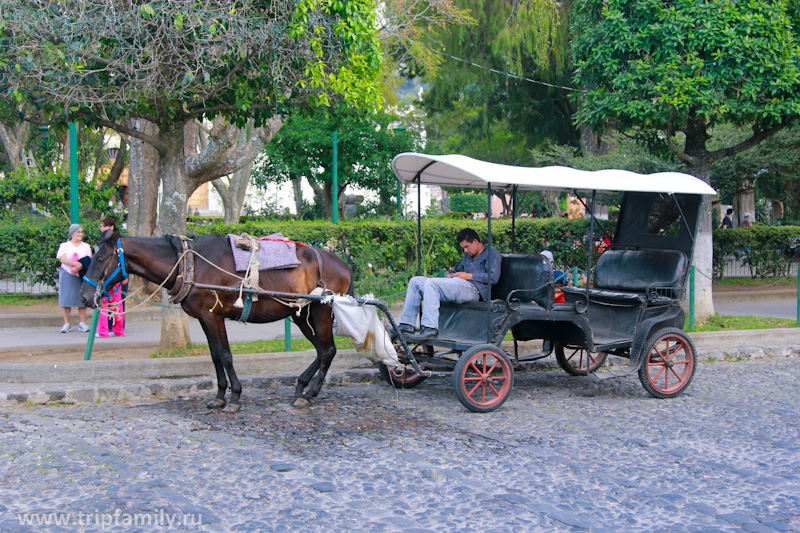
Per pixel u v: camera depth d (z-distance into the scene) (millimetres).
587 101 11734
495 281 7672
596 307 8422
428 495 4781
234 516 4383
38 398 7039
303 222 14961
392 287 13672
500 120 22031
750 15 10352
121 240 6574
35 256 12977
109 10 7613
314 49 8344
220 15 7746
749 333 10906
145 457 5477
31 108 8406
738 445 6023
